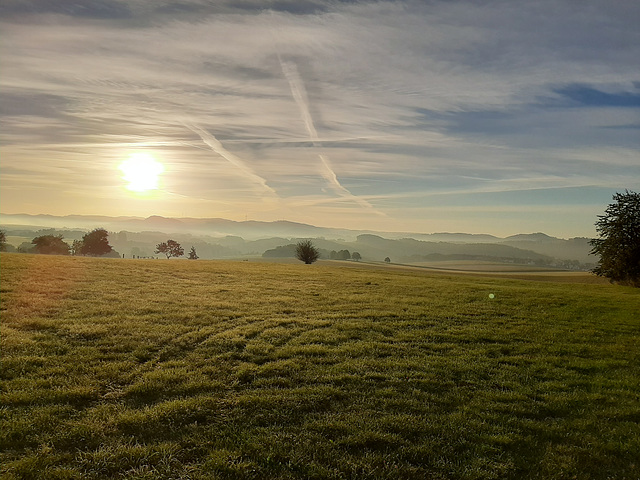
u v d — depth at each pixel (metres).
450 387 13.54
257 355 15.44
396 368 14.79
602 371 15.98
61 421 10.09
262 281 34.94
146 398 11.72
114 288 26.22
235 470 8.66
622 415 12.22
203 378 12.99
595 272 64.50
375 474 8.88
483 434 10.69
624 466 9.80
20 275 27.58
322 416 11.12
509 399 12.88
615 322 24.72
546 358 17.08
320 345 16.89
